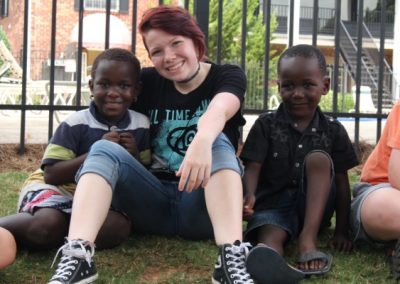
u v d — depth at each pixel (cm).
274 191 231
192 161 177
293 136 230
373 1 1958
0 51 1005
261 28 1449
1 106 410
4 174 362
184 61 210
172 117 225
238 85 214
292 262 211
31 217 203
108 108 219
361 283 191
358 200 222
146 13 210
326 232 251
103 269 199
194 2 408
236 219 181
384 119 482
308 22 1880
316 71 225
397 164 209
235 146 226
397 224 203
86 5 1591
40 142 468
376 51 1772
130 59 223
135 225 230
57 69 1332
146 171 210
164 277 196
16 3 1742
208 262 210
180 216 223
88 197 179
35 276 191
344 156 231
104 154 192
